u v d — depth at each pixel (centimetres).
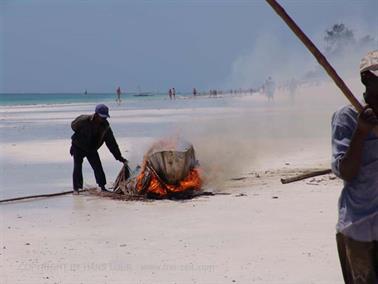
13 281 2469
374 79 1430
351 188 1504
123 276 2508
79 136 4622
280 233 3120
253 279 2416
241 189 4522
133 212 3828
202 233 3186
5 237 3228
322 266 2553
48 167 6372
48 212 3925
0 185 5228
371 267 1504
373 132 1435
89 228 3406
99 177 4669
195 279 2442
